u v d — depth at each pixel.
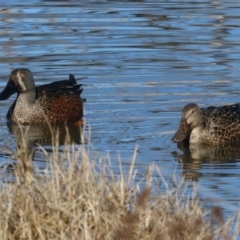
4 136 24.08
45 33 33.81
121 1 38.94
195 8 37.47
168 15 36.41
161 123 24.48
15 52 31.39
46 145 22.84
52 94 26.02
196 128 23.30
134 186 15.24
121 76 28.75
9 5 38.31
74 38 33.12
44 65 30.00
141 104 26.11
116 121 24.69
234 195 18.33
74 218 14.25
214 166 21.03
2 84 28.17
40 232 14.38
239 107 24.36
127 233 13.22
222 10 37.06
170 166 20.80
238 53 31.00
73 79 26.91
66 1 39.09
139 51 31.42
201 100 26.36
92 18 35.94
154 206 14.47
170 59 30.45
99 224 14.23
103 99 26.67
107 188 14.92
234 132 23.61
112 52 31.39
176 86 27.73
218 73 28.86
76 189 14.88
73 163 15.32
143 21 35.41
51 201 14.71
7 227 14.61
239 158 21.94
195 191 16.69
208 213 16.36
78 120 25.45
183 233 13.80
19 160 15.78
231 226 15.57
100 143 22.67
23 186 15.03
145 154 21.70
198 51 31.33
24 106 25.70
